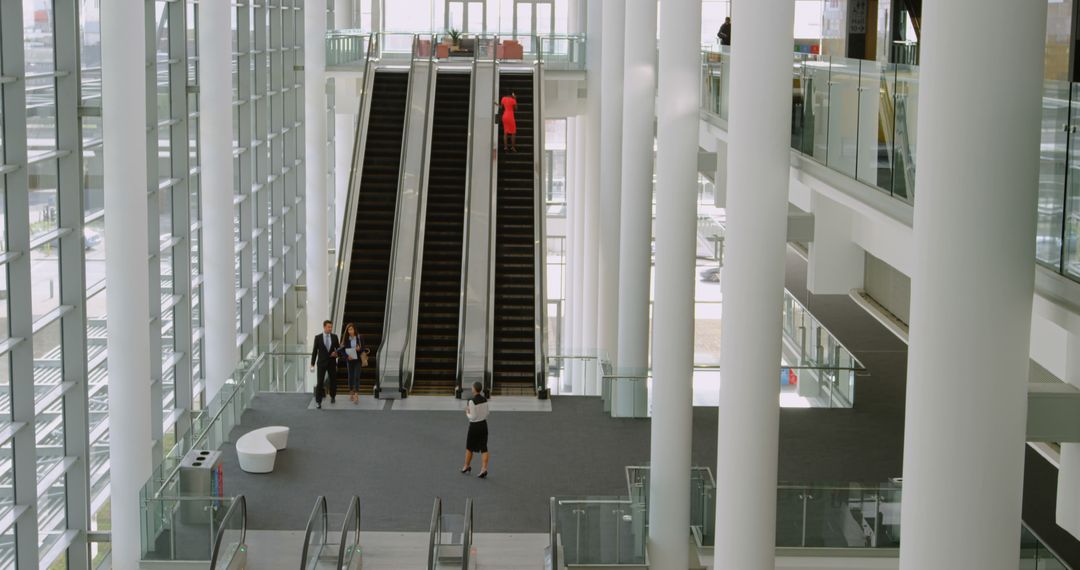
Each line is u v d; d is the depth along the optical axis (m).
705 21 39.31
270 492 15.83
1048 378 17.53
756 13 9.60
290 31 30.72
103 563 16.62
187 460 14.73
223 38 20.22
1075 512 10.75
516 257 23.16
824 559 14.14
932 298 4.86
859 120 11.75
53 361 15.25
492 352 20.41
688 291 13.69
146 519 13.95
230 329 21.22
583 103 32.91
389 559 14.04
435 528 12.41
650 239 19.16
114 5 14.66
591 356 20.77
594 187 31.75
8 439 13.75
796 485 14.06
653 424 14.12
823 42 24.16
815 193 23.16
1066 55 11.90
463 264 21.89
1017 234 4.71
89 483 16.05
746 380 10.10
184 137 19.97
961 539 4.88
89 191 16.41
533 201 24.67
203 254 21.55
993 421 4.81
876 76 11.18
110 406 15.55
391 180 25.56
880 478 16.69
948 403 4.84
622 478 16.59
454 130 26.58
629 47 18.70
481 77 28.12
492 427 18.52
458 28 41.97
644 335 19.33
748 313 9.99
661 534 14.09
